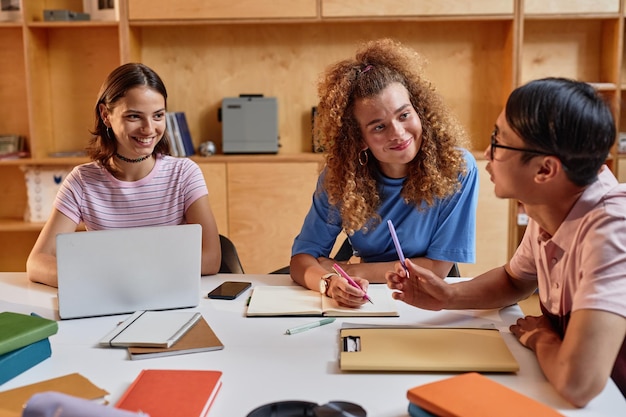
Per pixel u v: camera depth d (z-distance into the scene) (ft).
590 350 3.63
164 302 5.37
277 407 3.57
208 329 4.86
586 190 4.09
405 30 12.39
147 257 5.25
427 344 4.41
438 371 4.09
